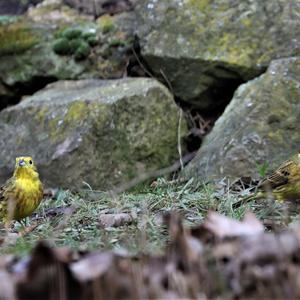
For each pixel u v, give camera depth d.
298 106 13.77
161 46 15.38
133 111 14.28
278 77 14.12
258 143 13.34
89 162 13.85
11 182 10.77
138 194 12.35
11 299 5.98
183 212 10.71
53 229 10.02
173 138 14.62
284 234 6.56
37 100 15.08
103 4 17.03
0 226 10.80
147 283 6.08
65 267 5.98
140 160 14.25
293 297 5.81
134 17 16.72
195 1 15.53
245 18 15.15
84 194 13.09
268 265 6.11
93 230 9.77
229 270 6.08
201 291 5.97
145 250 7.61
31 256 6.13
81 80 15.96
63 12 17.08
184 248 6.28
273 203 10.71
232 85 15.28
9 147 14.61
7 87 16.59
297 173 11.01
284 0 15.18
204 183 12.29
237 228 6.88
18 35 16.66
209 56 15.02
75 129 14.09
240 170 13.12
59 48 16.41
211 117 15.58
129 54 16.31
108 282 5.95
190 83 15.32
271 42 14.95
